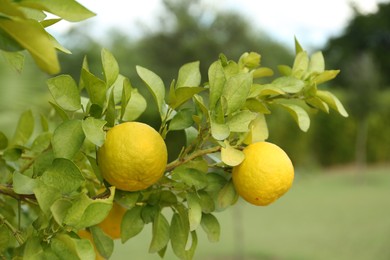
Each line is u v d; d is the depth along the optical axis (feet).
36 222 1.99
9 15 1.61
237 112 2.18
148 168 2.06
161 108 2.26
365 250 13.74
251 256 13.48
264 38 24.80
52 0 1.85
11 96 5.00
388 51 47.50
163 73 23.81
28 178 2.00
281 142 17.67
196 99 2.14
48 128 2.87
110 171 2.08
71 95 2.14
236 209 14.39
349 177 28.07
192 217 2.20
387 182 26.43
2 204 2.50
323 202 20.93
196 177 2.25
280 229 16.44
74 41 25.39
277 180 2.17
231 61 2.31
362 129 27.14
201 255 13.61
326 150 31.37
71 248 1.93
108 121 2.11
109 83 2.18
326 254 13.48
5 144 2.54
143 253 13.26
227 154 2.15
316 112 2.59
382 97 28.43
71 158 2.04
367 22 47.24
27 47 1.67
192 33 23.91
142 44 24.64
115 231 2.50
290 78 2.43
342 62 48.52
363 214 18.29
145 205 2.35
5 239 2.19
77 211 1.96
